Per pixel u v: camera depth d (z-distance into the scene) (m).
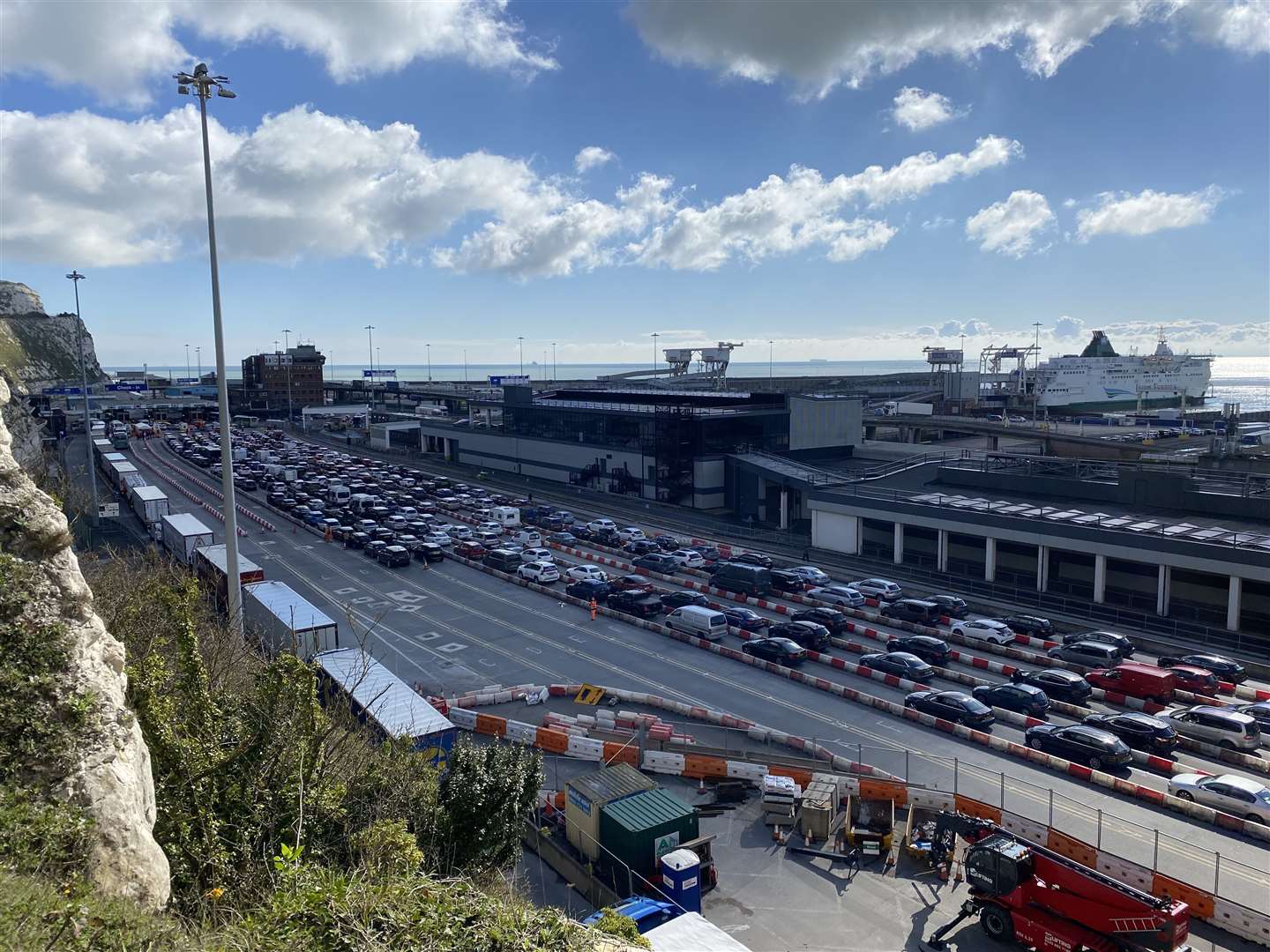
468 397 188.38
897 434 147.00
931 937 19.89
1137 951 17.88
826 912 21.03
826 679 38.06
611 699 35.81
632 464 90.94
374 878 11.84
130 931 8.92
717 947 14.04
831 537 63.75
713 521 76.06
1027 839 23.47
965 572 55.94
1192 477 61.41
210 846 12.84
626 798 23.11
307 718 15.39
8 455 11.76
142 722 13.52
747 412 86.00
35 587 11.01
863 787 26.47
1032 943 19.06
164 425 174.50
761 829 25.34
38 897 8.38
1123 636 41.06
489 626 46.84
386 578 58.03
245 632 33.19
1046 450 114.38
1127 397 195.25
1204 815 25.06
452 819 16.95
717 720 33.19
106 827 10.16
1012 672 38.16
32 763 10.07
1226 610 44.34
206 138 27.94
